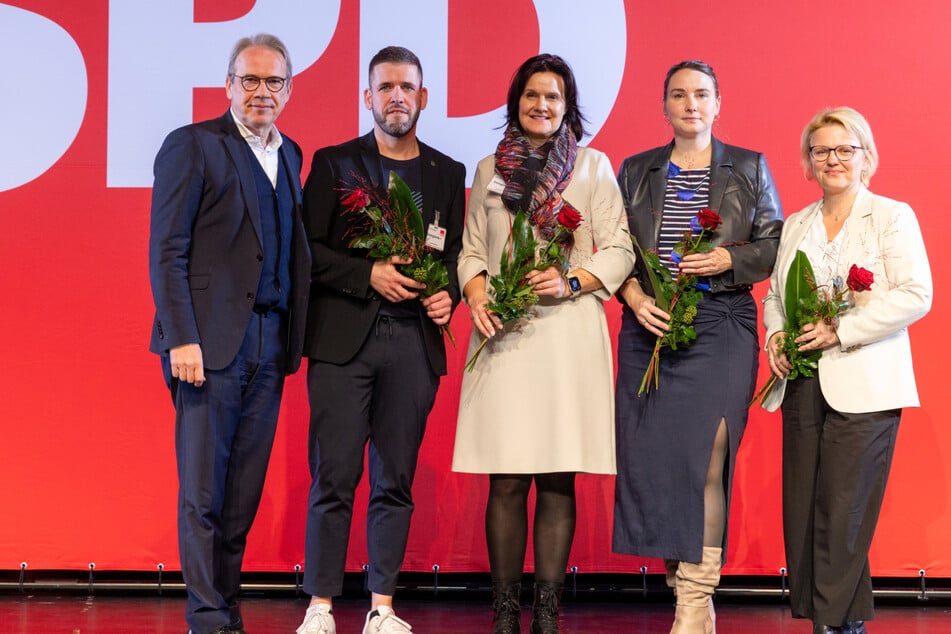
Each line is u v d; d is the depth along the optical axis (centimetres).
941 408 429
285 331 350
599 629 389
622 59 439
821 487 340
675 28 439
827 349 340
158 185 330
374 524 356
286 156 351
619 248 349
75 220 439
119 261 439
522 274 333
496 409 344
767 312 359
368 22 441
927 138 433
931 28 433
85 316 438
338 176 356
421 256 345
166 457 438
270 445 349
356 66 442
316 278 350
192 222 333
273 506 441
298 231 345
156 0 441
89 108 440
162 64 441
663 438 350
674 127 357
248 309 332
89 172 439
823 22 436
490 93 440
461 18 440
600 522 443
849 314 337
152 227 329
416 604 431
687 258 340
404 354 350
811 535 346
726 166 357
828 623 336
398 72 352
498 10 440
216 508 334
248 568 440
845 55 435
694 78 353
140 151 440
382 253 340
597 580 441
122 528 436
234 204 334
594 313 351
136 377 438
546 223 340
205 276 332
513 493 349
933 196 432
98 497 436
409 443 353
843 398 335
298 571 440
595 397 347
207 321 329
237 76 339
